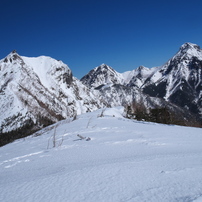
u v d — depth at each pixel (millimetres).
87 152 6945
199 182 3260
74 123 17703
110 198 2865
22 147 10273
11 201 2998
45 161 6133
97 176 3857
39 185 3604
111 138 9523
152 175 3752
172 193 2891
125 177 3711
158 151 6344
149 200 2729
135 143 8023
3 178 4594
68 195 3062
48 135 13281
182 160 4855
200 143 7723
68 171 4410
